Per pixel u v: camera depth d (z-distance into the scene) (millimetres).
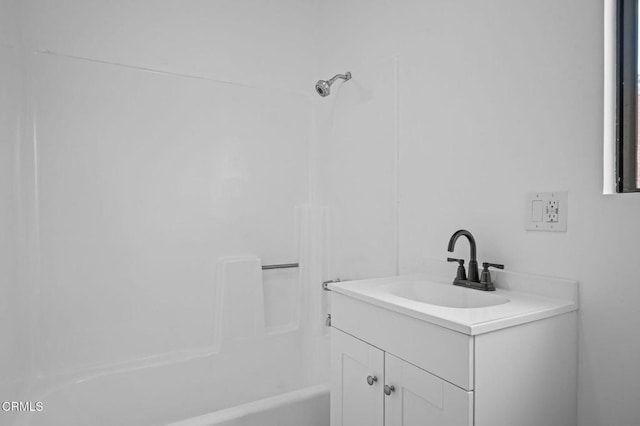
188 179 2037
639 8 1101
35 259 1683
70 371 1742
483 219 1423
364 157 2012
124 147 1883
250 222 2209
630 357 1045
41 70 1712
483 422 939
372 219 1957
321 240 2328
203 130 2084
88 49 1820
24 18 1683
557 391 1104
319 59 2438
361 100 2037
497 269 1359
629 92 1106
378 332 1196
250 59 2246
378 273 1918
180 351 1987
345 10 2193
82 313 1778
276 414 1562
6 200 1505
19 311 1586
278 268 2281
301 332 2295
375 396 1203
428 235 1649
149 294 1926
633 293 1039
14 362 1528
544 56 1241
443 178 1580
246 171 2203
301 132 2400
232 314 2066
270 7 2320
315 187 2406
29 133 1681
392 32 1852
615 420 1077
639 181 1102
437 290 1431
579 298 1151
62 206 1744
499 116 1370
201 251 2061
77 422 1656
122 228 1873
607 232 1091
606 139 1107
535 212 1258
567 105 1183
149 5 1968
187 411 1895
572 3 1172
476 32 1454
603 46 1104
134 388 1785
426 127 1660
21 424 1477
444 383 975
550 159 1224
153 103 1955
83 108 1796
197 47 2086
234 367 2043
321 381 2213
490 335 952
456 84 1528
